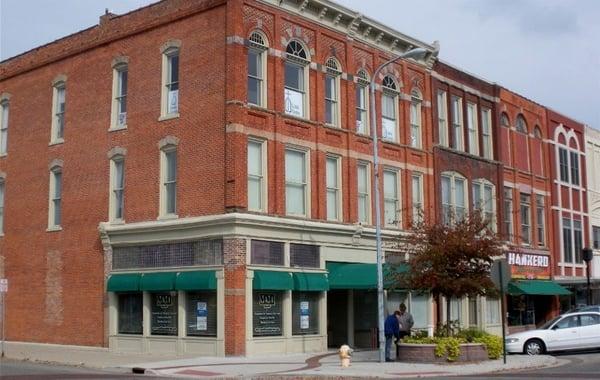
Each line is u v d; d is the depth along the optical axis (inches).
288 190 1166.3
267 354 1079.0
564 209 1931.6
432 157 1459.2
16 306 1375.5
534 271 1749.5
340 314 1300.4
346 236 1240.2
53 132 1365.7
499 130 1695.4
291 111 1188.5
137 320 1171.9
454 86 1569.9
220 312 1052.5
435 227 1053.2
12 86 1464.1
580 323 1170.6
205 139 1111.6
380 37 1359.5
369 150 1316.4
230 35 1098.1
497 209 1651.1
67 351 1203.9
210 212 1090.7
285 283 1104.2
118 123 1259.2
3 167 1453.0
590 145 2113.7
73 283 1275.8
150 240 1157.7
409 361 987.3
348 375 820.0
